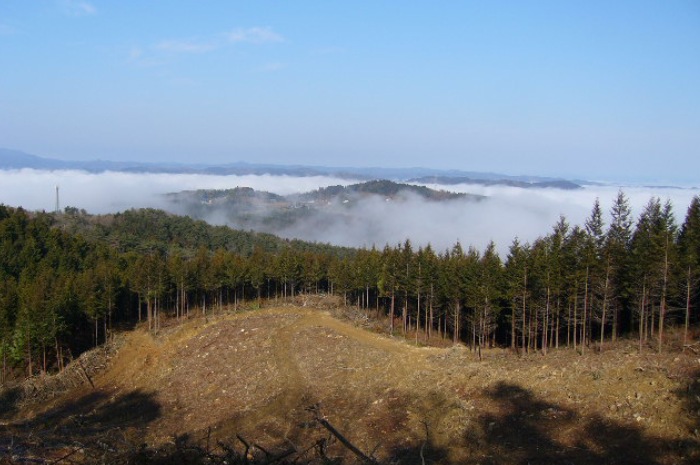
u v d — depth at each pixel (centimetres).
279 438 3581
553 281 5109
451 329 7356
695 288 4650
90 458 1741
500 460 2734
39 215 13688
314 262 9375
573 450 2705
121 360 6362
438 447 3066
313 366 5112
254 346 5819
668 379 3155
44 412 5119
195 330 6706
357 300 8612
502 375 3938
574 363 3906
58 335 6462
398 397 4003
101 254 9694
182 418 4391
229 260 8812
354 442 3312
